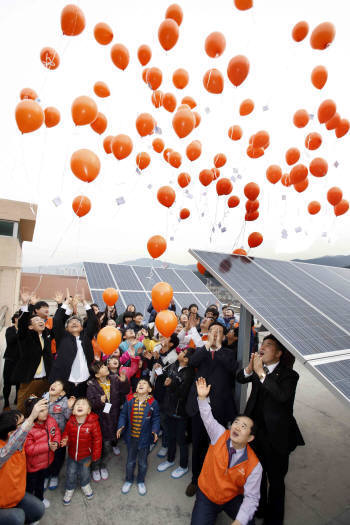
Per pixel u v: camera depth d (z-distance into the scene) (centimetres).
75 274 1714
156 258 447
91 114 376
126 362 384
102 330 319
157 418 288
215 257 336
